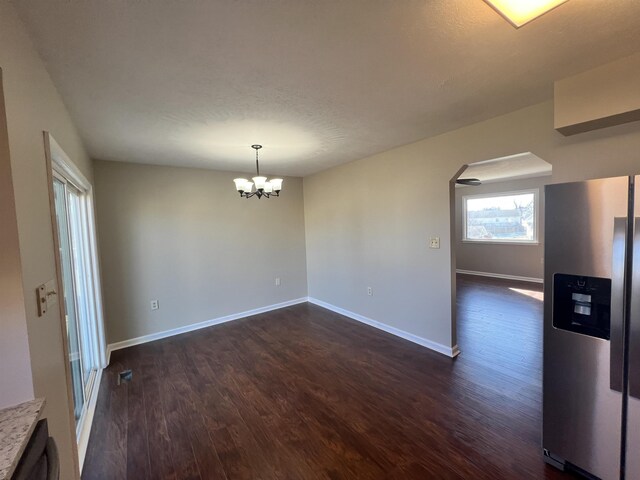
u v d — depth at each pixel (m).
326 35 1.41
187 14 1.23
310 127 2.67
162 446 1.99
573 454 1.65
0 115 1.00
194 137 2.83
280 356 3.30
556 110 1.92
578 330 1.60
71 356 2.17
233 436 2.07
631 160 1.86
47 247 1.38
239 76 1.77
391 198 3.68
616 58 1.67
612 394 1.50
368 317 4.20
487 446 1.90
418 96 2.11
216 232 4.41
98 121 2.34
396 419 2.19
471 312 4.55
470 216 7.57
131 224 3.75
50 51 1.43
